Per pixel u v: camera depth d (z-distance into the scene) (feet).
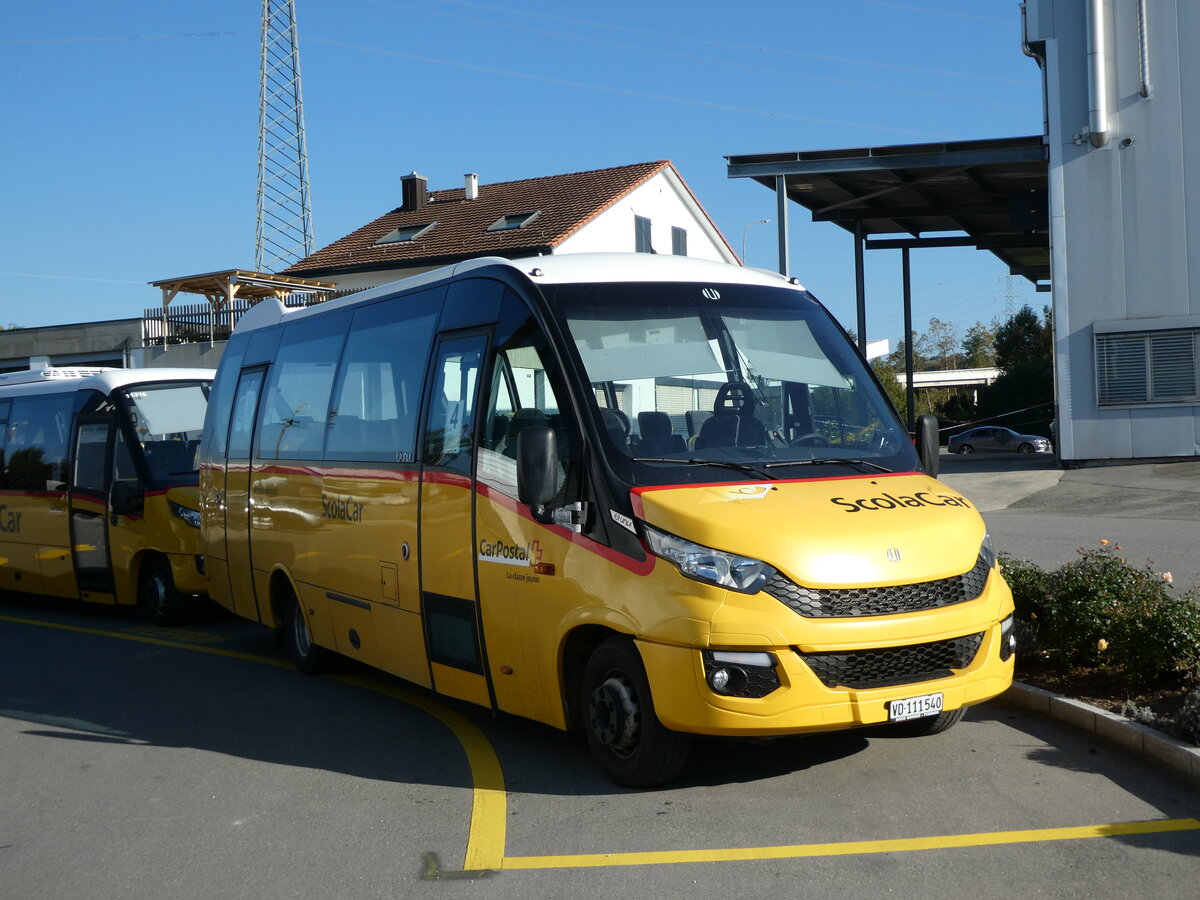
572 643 20.68
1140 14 82.99
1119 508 64.23
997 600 19.72
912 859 16.35
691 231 148.97
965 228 123.54
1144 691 23.11
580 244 127.54
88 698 30.09
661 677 18.42
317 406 31.01
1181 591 34.71
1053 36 85.97
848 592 18.24
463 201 144.25
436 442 24.67
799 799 19.15
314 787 21.48
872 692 18.12
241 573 35.73
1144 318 84.38
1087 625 24.25
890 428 22.53
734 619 17.87
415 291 27.20
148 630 41.47
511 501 21.76
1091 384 86.22
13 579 48.88
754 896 15.33
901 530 19.12
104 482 43.62
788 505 19.25
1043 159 87.20
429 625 24.75
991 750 21.36
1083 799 18.51
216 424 38.34
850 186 102.68
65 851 18.66
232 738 25.43
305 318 33.17
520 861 17.11
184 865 17.72
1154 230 83.92
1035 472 87.30
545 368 21.58
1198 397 83.35
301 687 30.66
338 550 28.99
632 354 21.63
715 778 20.45
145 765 23.56
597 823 18.52
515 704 22.17
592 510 19.95
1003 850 16.52
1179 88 82.64
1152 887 15.02
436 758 23.08
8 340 138.41
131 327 130.93
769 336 23.06
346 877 16.85
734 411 21.52
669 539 18.67
